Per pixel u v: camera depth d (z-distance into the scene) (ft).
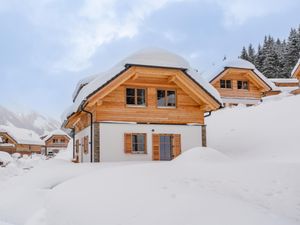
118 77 57.16
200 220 20.94
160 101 63.26
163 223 20.89
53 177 42.96
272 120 78.23
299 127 67.97
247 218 21.36
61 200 28.19
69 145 152.76
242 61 125.80
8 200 36.32
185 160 41.88
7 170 58.80
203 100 63.36
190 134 63.77
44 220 26.30
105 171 36.22
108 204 24.79
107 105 59.06
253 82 129.08
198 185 30.19
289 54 243.40
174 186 28.63
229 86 127.34
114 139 58.49
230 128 84.17
